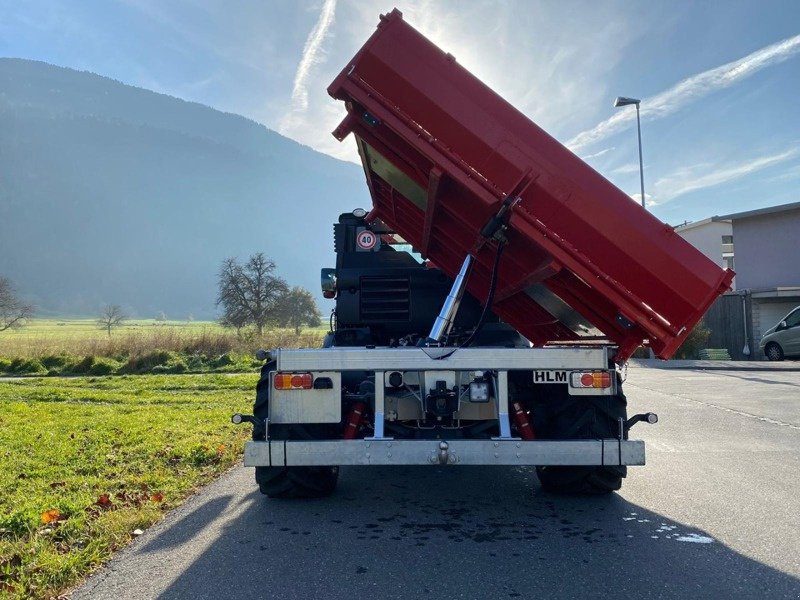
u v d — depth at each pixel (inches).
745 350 1036.5
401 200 253.3
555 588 143.8
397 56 190.2
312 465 187.0
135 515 196.5
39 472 255.0
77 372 822.5
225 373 805.9
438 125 189.9
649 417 197.2
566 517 199.6
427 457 184.2
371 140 219.0
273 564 159.8
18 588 142.4
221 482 250.8
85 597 140.9
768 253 1106.1
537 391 206.2
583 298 200.5
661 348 183.3
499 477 259.3
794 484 237.6
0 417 412.8
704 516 197.8
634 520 195.2
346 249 289.7
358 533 184.9
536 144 185.3
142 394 567.8
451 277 270.1
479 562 160.4
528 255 206.1
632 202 180.7
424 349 191.5
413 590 143.2
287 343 1035.3
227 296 1904.5
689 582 146.7
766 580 147.5
